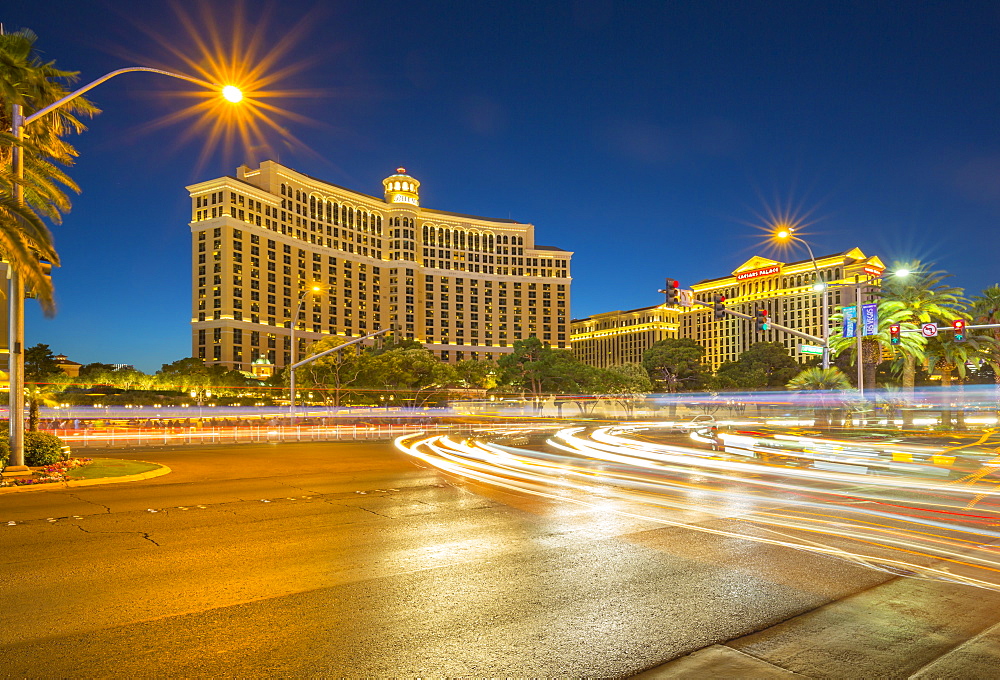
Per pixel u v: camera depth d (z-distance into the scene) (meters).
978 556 8.04
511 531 9.62
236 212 139.12
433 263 186.38
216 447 27.98
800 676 4.62
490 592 6.61
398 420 64.25
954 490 13.74
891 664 4.84
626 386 87.50
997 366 48.44
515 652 5.06
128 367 93.50
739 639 5.33
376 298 175.62
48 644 5.21
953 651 5.08
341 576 7.22
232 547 8.61
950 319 41.72
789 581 6.98
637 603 6.25
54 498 13.01
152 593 6.58
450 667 4.78
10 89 17.17
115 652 5.05
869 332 33.59
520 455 22.83
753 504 11.98
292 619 5.80
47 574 7.28
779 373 113.19
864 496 12.93
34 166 19.39
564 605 6.19
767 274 180.38
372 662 4.87
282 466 19.31
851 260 161.25
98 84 15.59
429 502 12.31
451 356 185.38
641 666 4.80
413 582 6.97
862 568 7.49
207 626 5.62
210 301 136.75
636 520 10.45
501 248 197.50
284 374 85.62
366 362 73.88
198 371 96.06
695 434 36.72
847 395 37.62
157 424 51.53
